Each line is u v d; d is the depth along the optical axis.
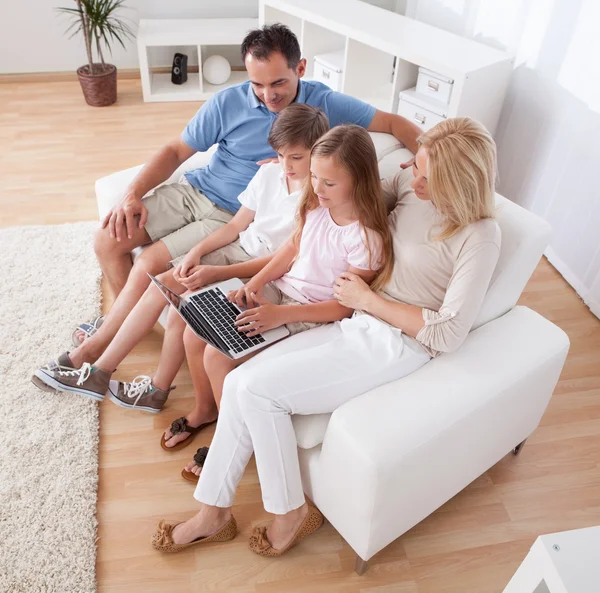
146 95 3.75
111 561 1.60
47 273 2.45
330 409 1.50
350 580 1.59
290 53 1.82
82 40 3.84
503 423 1.57
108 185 2.10
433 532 1.70
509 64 2.63
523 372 1.50
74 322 2.24
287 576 1.59
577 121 2.40
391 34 2.81
